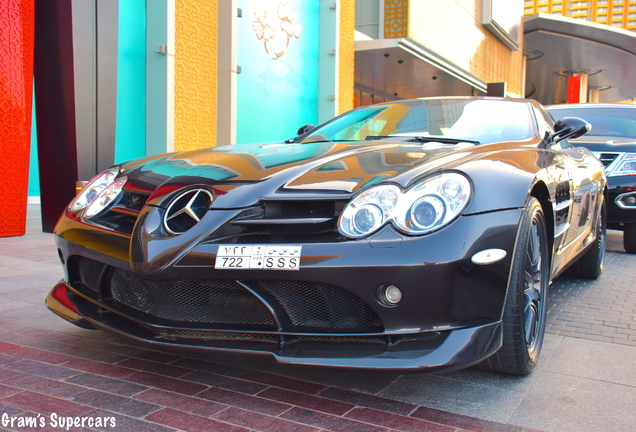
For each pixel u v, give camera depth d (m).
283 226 1.81
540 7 133.00
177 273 1.77
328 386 1.90
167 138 7.52
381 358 1.64
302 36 10.89
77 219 2.27
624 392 1.89
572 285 3.76
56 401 1.74
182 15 7.77
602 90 42.06
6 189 5.46
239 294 1.83
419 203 1.68
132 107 7.47
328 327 1.77
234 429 1.57
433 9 15.41
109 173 2.45
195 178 2.02
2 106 5.32
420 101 3.17
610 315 2.96
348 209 1.72
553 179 2.25
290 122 10.71
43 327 2.55
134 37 7.43
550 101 46.25
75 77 5.63
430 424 1.62
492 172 1.84
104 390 1.84
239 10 9.12
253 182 1.93
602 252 3.99
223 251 1.75
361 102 17.81
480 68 20.08
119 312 2.02
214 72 8.54
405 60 13.90
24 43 5.41
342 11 11.82
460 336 1.65
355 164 1.98
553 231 2.28
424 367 1.60
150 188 2.10
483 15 19.73
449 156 1.96
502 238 1.71
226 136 8.66
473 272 1.65
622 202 4.91
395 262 1.61
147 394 1.81
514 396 1.84
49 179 5.88
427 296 1.62
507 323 1.81
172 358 2.16
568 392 1.88
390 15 14.15
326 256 1.66
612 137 5.41
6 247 4.84
